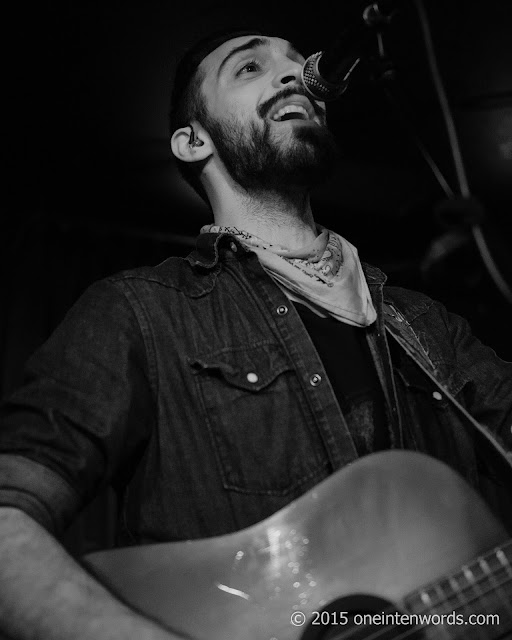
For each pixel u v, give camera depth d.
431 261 3.46
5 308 3.47
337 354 1.34
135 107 3.15
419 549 1.06
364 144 3.47
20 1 2.61
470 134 3.43
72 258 3.70
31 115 3.18
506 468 1.36
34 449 1.09
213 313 1.35
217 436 1.22
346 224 3.94
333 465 1.21
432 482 1.11
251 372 1.27
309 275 1.43
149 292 1.33
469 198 3.35
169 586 1.03
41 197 3.63
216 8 2.64
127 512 1.23
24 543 0.99
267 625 1.00
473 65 3.08
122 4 2.62
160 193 3.70
